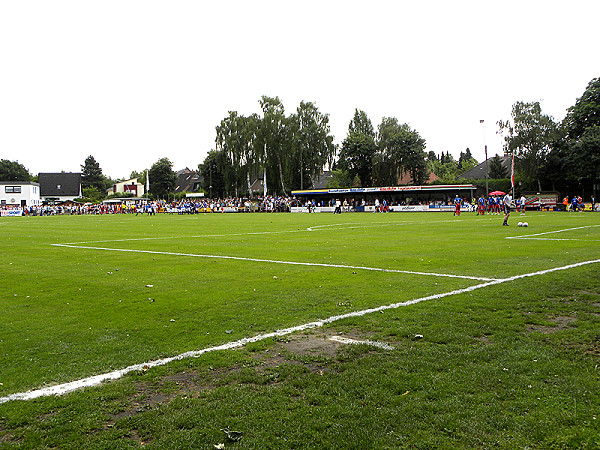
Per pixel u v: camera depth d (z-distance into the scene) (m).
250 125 78.69
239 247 17.97
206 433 3.79
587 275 10.34
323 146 81.00
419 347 5.79
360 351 5.69
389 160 80.81
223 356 5.62
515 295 8.50
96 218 53.66
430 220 37.81
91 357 5.70
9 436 3.83
